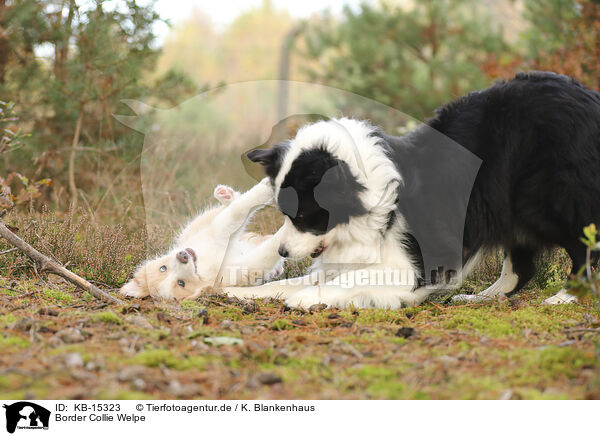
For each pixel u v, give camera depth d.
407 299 4.20
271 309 4.01
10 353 2.75
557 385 2.47
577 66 7.87
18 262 4.62
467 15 11.20
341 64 11.18
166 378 2.51
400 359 2.81
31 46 7.19
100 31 7.09
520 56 9.48
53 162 6.99
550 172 4.19
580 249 4.25
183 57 21.88
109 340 2.99
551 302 4.28
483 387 2.47
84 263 4.96
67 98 6.91
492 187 4.25
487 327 3.42
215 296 4.23
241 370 2.68
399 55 11.05
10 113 5.53
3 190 5.05
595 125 4.20
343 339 3.13
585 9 8.70
